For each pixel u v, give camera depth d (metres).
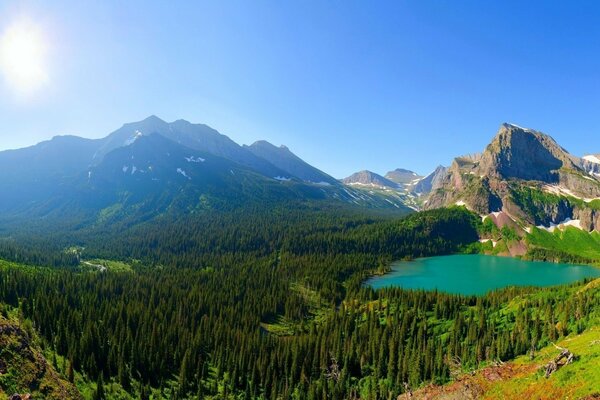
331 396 106.44
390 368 111.69
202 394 105.56
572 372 67.12
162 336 128.62
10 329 83.25
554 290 157.88
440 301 157.88
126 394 104.31
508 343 109.06
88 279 190.38
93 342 116.56
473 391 81.94
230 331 138.00
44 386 76.62
